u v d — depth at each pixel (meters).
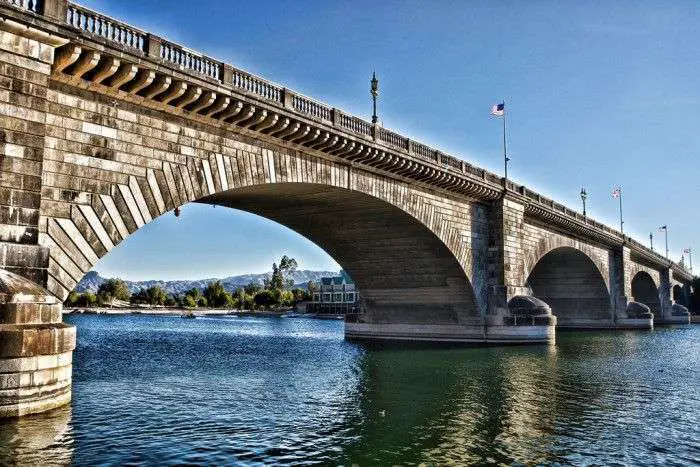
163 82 26.66
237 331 97.88
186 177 29.14
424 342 60.31
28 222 21.88
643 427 23.69
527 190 62.41
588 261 84.62
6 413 19.47
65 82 24.73
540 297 95.81
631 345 62.94
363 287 62.47
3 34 21.91
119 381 34.28
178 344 65.31
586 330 90.44
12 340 19.41
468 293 55.81
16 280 20.39
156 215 27.64
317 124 34.72
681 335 81.81
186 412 25.48
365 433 22.38
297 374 38.22
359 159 39.78
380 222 49.16
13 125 21.86
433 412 26.12
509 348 53.88
